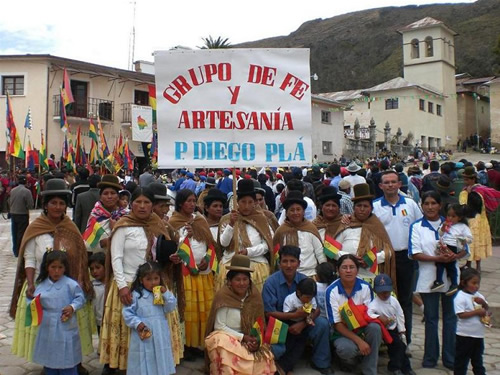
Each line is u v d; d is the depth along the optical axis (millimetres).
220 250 5824
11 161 26500
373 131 43812
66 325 4680
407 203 5918
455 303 4883
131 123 31266
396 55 107375
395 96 47906
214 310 4957
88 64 29281
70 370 4727
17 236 11562
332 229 5895
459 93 55188
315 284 5145
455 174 12039
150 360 4523
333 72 115938
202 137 5562
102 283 5656
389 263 5566
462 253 5418
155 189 5727
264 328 4984
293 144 5633
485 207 8898
